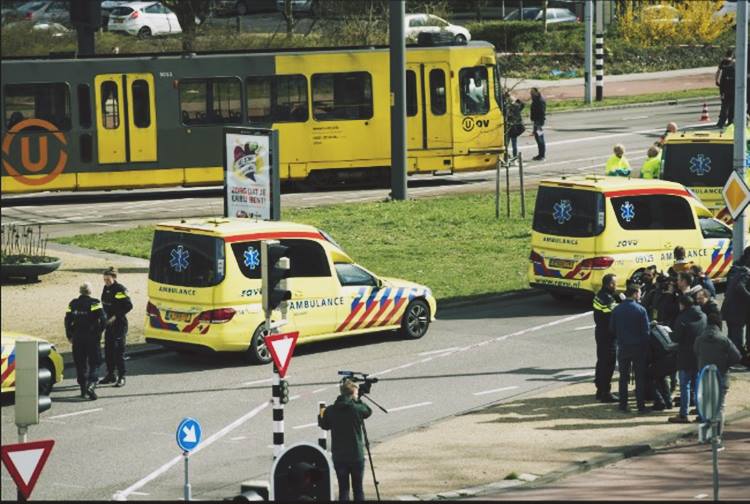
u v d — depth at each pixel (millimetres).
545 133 164750
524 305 90000
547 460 56156
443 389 68750
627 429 61531
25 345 47094
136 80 126875
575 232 85625
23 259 93688
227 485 53188
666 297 69750
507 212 116688
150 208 124750
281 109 131250
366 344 79438
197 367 73938
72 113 125312
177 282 73750
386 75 133000
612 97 192000
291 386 69438
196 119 129000
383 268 98062
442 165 134750
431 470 54625
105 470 55312
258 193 89375
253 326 73750
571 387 69188
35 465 43625
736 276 73062
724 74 155000
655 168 102875
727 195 80188
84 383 67125
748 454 57656
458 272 97688
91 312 66938
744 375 72000
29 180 125000
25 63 124000
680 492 51094
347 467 49531
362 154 133250
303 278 75750
